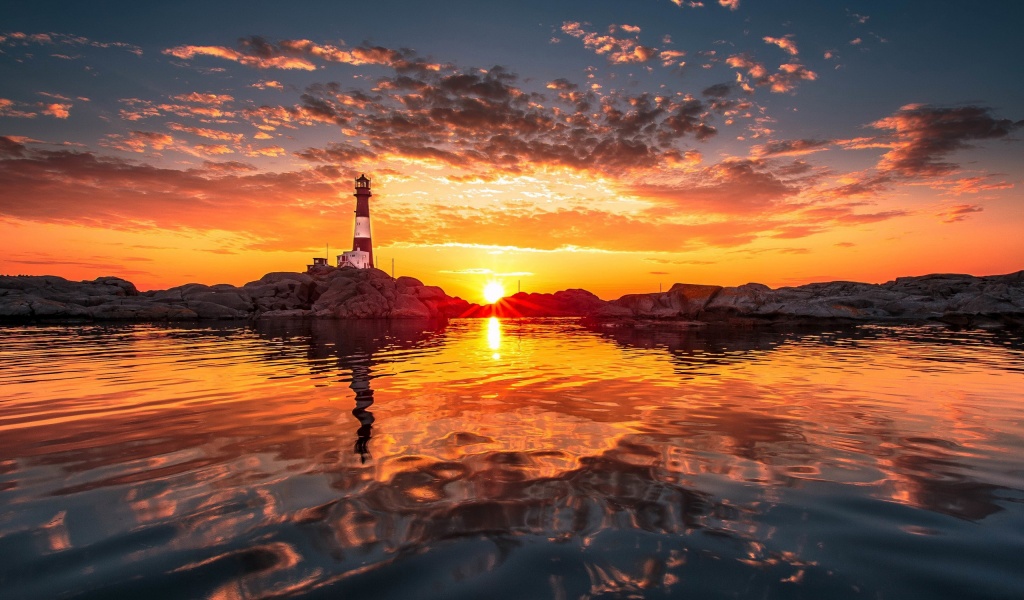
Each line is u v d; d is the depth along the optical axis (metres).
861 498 3.67
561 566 2.70
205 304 47.88
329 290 54.16
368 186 69.31
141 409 6.85
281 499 3.63
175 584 2.53
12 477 4.12
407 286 60.53
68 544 2.96
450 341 21.34
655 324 36.69
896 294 39.78
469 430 5.68
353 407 6.99
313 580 2.57
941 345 18.03
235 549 2.90
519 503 3.55
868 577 2.60
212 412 6.64
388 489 3.83
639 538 3.03
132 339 21.97
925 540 3.01
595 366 12.02
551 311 99.00
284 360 13.38
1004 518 3.32
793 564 2.73
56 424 5.99
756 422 6.09
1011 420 6.18
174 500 3.63
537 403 7.30
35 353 15.37
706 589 2.49
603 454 4.75
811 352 15.60
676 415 6.48
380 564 2.72
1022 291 32.28
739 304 34.84
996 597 2.42
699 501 3.60
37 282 47.59
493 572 2.64
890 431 5.64
